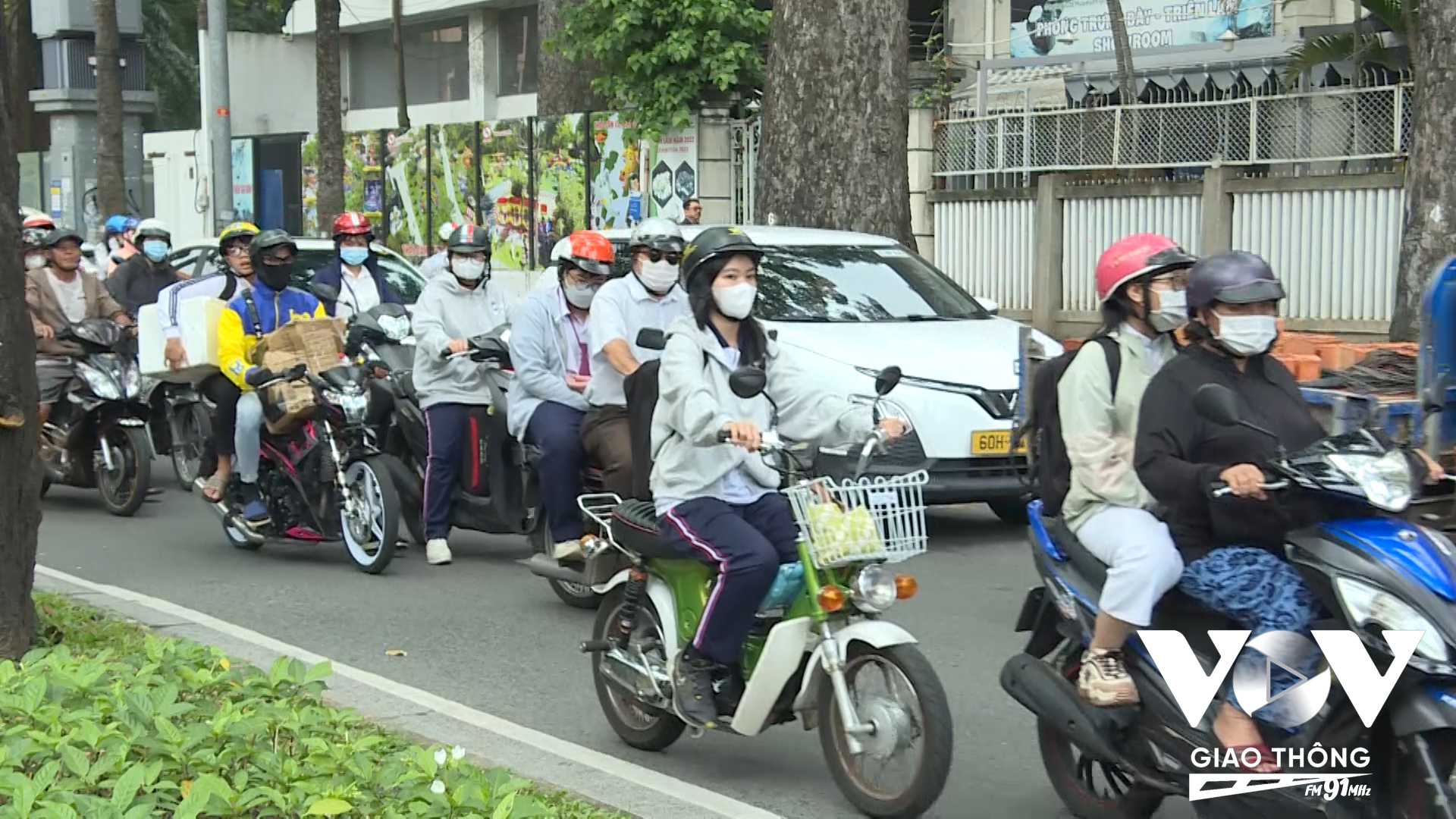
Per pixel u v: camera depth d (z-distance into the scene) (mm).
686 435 6105
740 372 5723
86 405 13141
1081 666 5660
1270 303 5234
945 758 5730
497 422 10508
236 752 5582
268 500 11383
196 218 34844
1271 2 24391
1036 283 20328
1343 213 17453
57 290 13617
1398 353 9641
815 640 6109
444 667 8531
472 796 5277
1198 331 5387
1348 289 17469
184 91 45875
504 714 7684
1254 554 5207
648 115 22750
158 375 11523
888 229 17094
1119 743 5453
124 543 12203
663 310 9188
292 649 8617
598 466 9586
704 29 22375
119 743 5543
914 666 5832
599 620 7117
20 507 7570
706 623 6238
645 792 6270
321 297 11805
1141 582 5242
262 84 44594
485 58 42062
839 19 16875
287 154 32156
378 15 43344
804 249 12844
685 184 23016
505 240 26891
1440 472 5246
